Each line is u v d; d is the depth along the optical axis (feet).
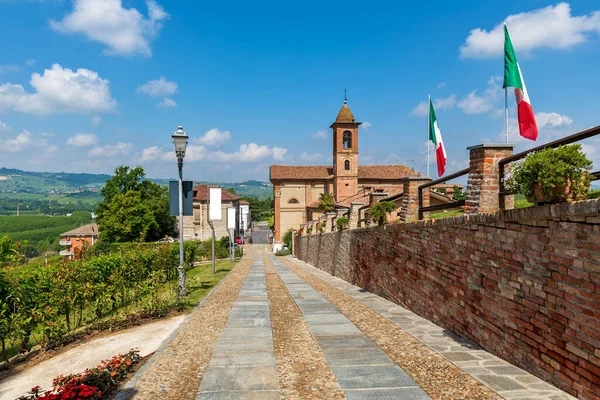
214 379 19.22
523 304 18.97
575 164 16.14
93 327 31.14
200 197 227.40
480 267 22.84
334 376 19.33
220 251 146.51
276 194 197.06
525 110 25.43
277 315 33.94
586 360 15.14
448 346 23.50
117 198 192.34
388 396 16.81
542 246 17.54
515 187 18.63
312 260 98.12
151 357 22.76
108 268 47.21
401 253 36.32
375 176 193.67
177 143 43.32
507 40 25.57
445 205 29.53
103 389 17.40
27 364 24.38
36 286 31.94
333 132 192.44
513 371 18.93
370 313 33.94
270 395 17.26
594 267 14.65
